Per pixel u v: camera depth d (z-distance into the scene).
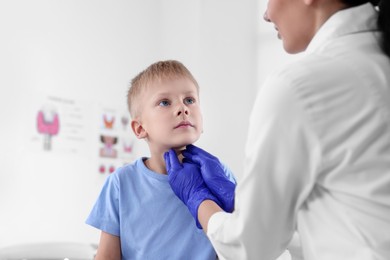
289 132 0.72
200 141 2.88
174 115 1.10
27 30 2.57
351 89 0.73
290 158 0.72
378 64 0.75
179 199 1.09
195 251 1.07
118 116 2.95
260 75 3.11
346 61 0.75
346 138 0.71
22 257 2.05
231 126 3.01
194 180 1.00
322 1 0.83
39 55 2.61
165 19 3.17
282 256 1.12
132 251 1.09
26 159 2.53
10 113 2.49
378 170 0.71
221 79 3.01
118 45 2.97
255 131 0.75
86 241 2.74
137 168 1.15
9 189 2.46
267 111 0.73
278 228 0.76
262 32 3.12
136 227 1.09
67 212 2.67
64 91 2.70
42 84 2.62
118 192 1.11
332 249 0.73
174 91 1.12
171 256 1.06
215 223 0.83
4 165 2.45
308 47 0.84
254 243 0.75
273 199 0.74
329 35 0.81
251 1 3.16
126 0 3.04
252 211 0.73
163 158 1.13
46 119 2.62
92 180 2.79
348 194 0.72
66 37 2.73
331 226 0.73
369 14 0.82
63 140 2.68
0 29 2.47
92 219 1.12
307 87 0.73
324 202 0.75
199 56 2.96
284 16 0.86
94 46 2.86
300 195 0.74
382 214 0.71
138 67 3.07
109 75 2.92
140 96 1.16
